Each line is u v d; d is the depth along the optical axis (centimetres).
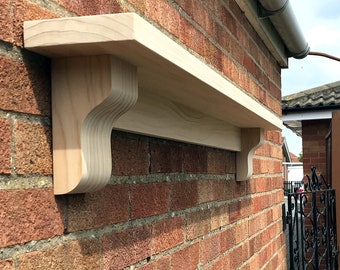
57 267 97
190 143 178
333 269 473
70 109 96
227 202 222
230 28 225
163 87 130
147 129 137
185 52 108
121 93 99
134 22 84
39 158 93
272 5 254
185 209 171
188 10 171
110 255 119
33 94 92
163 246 151
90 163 98
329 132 530
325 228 447
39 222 92
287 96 616
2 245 82
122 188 128
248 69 257
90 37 86
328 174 551
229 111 177
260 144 240
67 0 101
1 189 83
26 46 88
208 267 191
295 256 376
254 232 267
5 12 85
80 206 106
